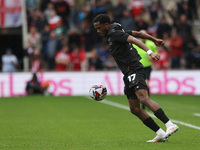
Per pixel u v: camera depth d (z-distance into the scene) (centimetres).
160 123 3794
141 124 3791
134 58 2689
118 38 2625
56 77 6919
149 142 2727
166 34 7575
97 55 7356
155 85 6906
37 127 3691
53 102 5700
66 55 7338
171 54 7500
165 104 5469
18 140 3069
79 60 7381
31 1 8306
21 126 3750
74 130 3516
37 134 3334
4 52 8550
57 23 7725
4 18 7112
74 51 7406
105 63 7388
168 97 6300
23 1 7506
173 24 7850
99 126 3716
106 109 4966
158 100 5906
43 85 6794
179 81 6919
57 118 4250
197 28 8544
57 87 6906
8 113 4662
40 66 7269
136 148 2466
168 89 6919
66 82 6925
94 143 2870
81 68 7419
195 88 6888
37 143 2941
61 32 7719
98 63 7306
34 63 7231
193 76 6900
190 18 8125
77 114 4544
